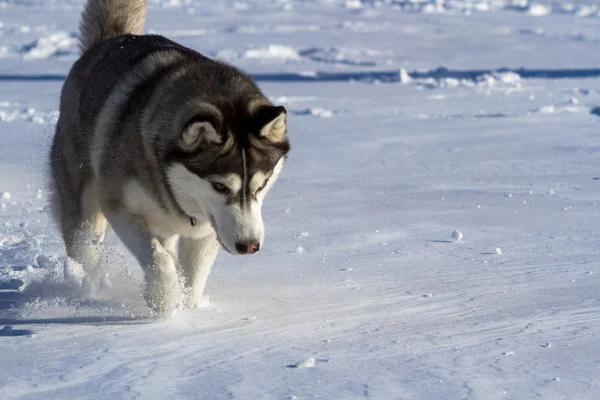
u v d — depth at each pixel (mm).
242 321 10680
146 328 10383
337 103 34781
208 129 10688
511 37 63719
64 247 14359
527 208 17812
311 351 9094
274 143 11211
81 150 13117
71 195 13523
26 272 13586
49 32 60875
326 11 84312
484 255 14156
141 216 11734
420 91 38562
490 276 12719
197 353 9086
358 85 40406
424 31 67062
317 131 28531
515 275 12727
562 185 20188
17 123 28516
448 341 9359
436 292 11898
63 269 13516
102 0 15180
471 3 95125
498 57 51750
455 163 23125
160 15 76062
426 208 18047
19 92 35906
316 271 13461
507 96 36469
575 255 13906
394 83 41219
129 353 9109
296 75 43375
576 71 44438
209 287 12766
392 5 92375
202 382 7988
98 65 13445
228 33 62719
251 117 11078
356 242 15336
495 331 9727
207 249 11930
